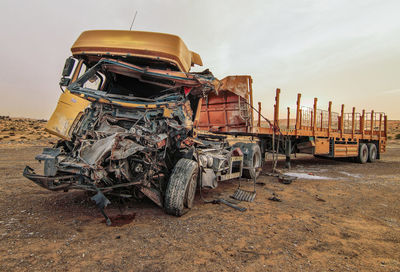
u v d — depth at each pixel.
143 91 5.55
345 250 3.28
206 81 5.18
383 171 11.40
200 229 3.82
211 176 5.50
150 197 4.31
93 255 2.86
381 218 4.72
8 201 4.95
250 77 8.42
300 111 10.97
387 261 3.00
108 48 4.49
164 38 4.72
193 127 5.88
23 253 2.83
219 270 2.66
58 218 4.06
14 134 28.77
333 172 10.91
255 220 4.36
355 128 15.63
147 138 4.20
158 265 2.71
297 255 3.09
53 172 3.64
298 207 5.31
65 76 4.51
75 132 4.24
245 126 8.70
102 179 3.66
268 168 11.51
